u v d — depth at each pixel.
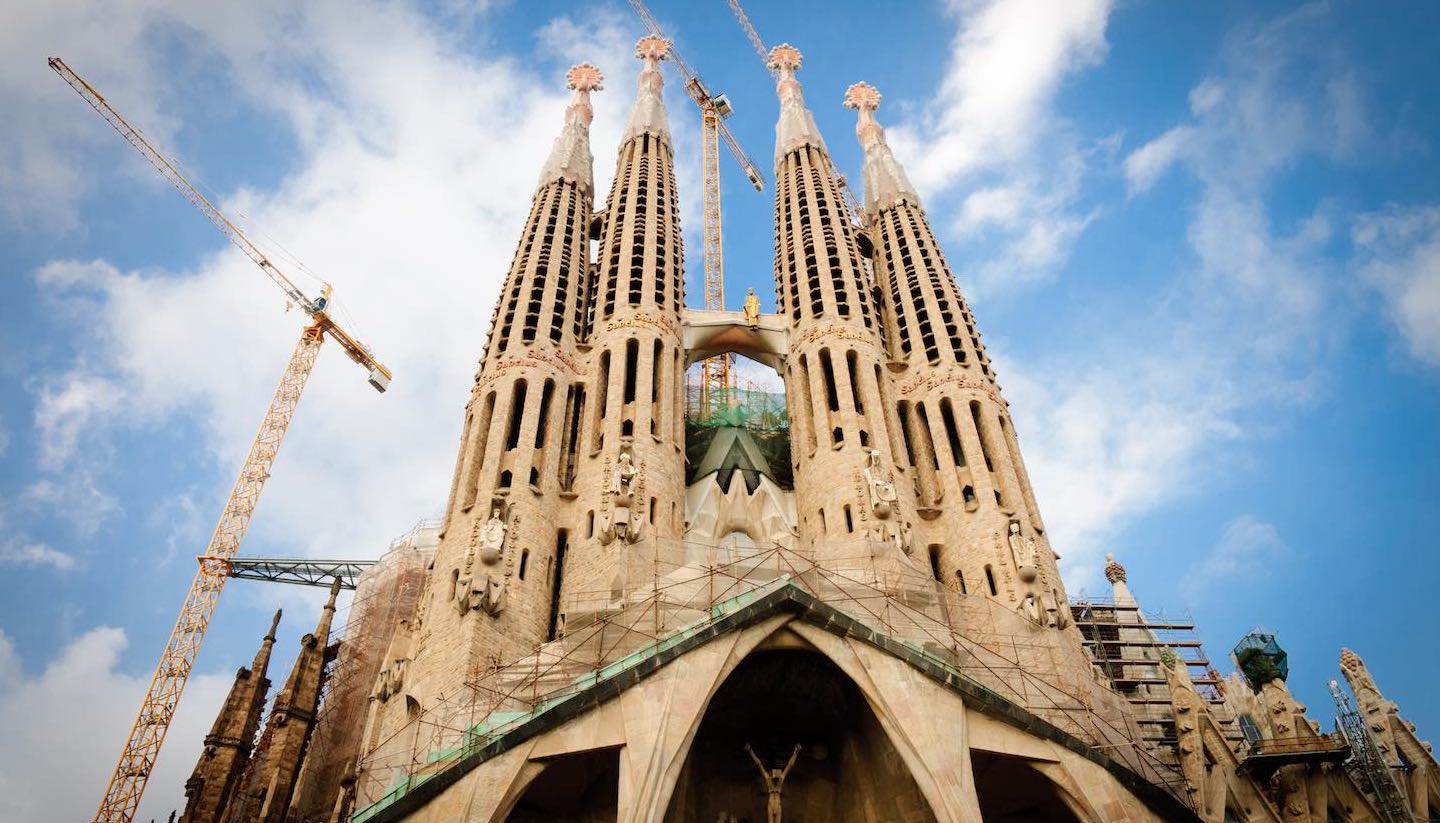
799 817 41.47
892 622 43.31
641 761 34.22
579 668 39.91
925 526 52.75
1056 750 37.69
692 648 37.12
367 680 57.34
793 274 65.88
